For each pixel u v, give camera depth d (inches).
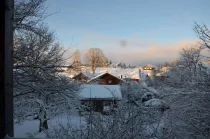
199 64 450.6
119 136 220.4
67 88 489.7
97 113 236.2
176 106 414.0
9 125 73.2
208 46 424.5
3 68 71.3
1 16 71.6
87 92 944.9
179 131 388.2
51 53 460.1
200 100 413.4
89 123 221.5
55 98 516.7
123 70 2704.2
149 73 2810.0
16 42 415.8
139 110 236.5
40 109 538.0
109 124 225.9
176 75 553.0
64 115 501.7
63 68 479.5
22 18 400.5
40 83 447.2
